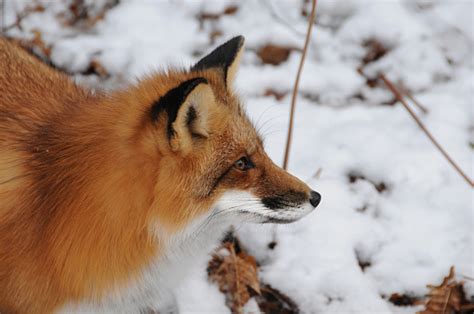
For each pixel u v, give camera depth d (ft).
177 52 43.45
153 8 46.14
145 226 25.63
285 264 34.06
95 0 45.83
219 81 27.30
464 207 36.11
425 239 34.81
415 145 39.22
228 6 45.70
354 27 44.78
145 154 24.85
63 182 25.71
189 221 25.94
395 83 42.70
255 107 41.09
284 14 45.80
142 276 27.17
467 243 34.40
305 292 33.04
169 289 29.94
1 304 27.76
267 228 35.32
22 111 28.02
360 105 42.14
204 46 44.14
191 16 45.68
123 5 46.09
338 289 32.89
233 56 27.73
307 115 41.27
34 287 26.66
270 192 27.17
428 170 37.76
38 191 26.02
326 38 44.70
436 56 43.50
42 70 32.35
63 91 30.45
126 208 25.26
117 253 25.91
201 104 24.27
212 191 25.96
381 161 38.22
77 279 26.11
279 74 42.70
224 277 33.35
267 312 33.35
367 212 36.35
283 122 40.60
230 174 26.30
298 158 38.70
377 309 32.09
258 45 43.91
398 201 36.68
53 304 26.94
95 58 43.01
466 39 44.47
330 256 34.06
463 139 39.78
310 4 46.21
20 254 26.18
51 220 25.71
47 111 28.09
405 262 34.01
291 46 43.91
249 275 32.94
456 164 38.11
